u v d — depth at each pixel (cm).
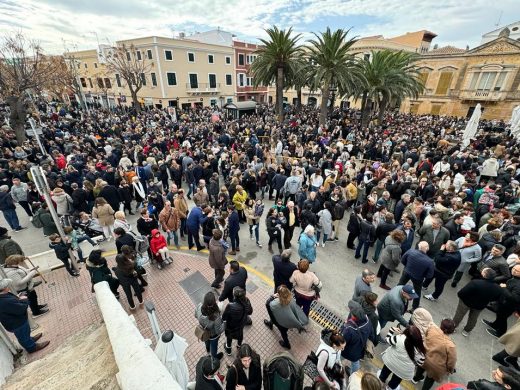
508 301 484
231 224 741
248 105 3062
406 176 945
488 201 822
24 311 430
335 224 845
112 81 4194
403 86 2319
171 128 2077
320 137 1747
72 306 567
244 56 4444
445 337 361
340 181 976
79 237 751
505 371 310
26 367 339
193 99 3862
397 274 701
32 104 1878
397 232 603
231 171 1141
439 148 1474
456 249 566
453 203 775
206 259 743
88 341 360
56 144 1541
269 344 490
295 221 806
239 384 319
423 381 434
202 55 3797
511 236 643
